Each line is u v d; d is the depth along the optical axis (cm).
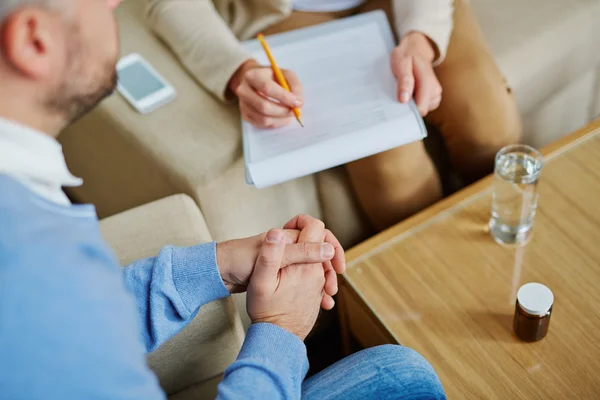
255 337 77
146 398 51
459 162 134
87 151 140
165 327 81
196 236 96
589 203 104
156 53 131
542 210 104
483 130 125
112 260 55
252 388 69
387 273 101
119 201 147
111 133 124
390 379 81
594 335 90
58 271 47
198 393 98
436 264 101
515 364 89
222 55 118
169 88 122
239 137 114
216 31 122
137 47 133
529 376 87
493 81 124
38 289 46
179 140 116
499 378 88
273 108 107
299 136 108
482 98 123
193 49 122
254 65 117
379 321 96
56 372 45
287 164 105
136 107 121
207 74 119
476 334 93
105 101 123
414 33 119
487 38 137
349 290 102
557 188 107
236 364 72
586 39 141
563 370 87
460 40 126
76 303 47
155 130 118
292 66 119
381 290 99
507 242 101
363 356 84
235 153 114
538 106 146
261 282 80
